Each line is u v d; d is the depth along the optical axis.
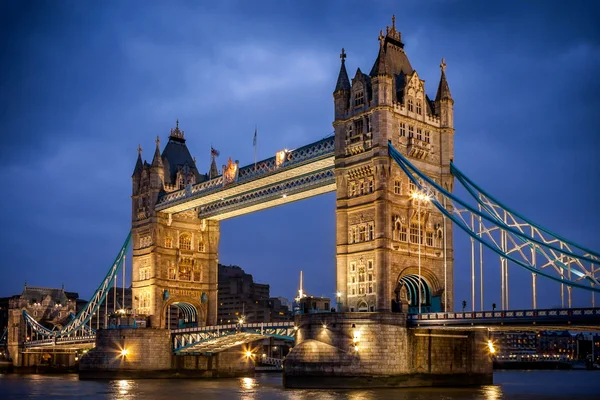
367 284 96.81
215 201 135.00
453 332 98.06
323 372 91.56
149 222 141.88
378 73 99.06
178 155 150.00
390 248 95.75
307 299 102.25
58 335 173.62
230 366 146.38
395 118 99.69
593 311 75.56
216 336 125.44
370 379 90.19
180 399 89.62
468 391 90.44
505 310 82.81
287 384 93.81
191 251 144.25
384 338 91.44
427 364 95.25
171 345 136.88
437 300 101.00
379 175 96.75
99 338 136.88
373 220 97.38
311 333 95.56
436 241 102.56
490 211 94.56
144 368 133.62
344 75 105.12
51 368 193.50
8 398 95.50
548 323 79.12
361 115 100.75
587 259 79.88
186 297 142.25
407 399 79.25
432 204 102.62
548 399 85.31
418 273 99.19
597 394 97.88
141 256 143.62
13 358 193.38
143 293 141.50
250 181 119.44
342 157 102.38
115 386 116.38
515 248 86.69
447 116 105.19
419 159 101.06
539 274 83.12
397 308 95.31
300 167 110.81
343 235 100.88
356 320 91.88
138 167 149.00
